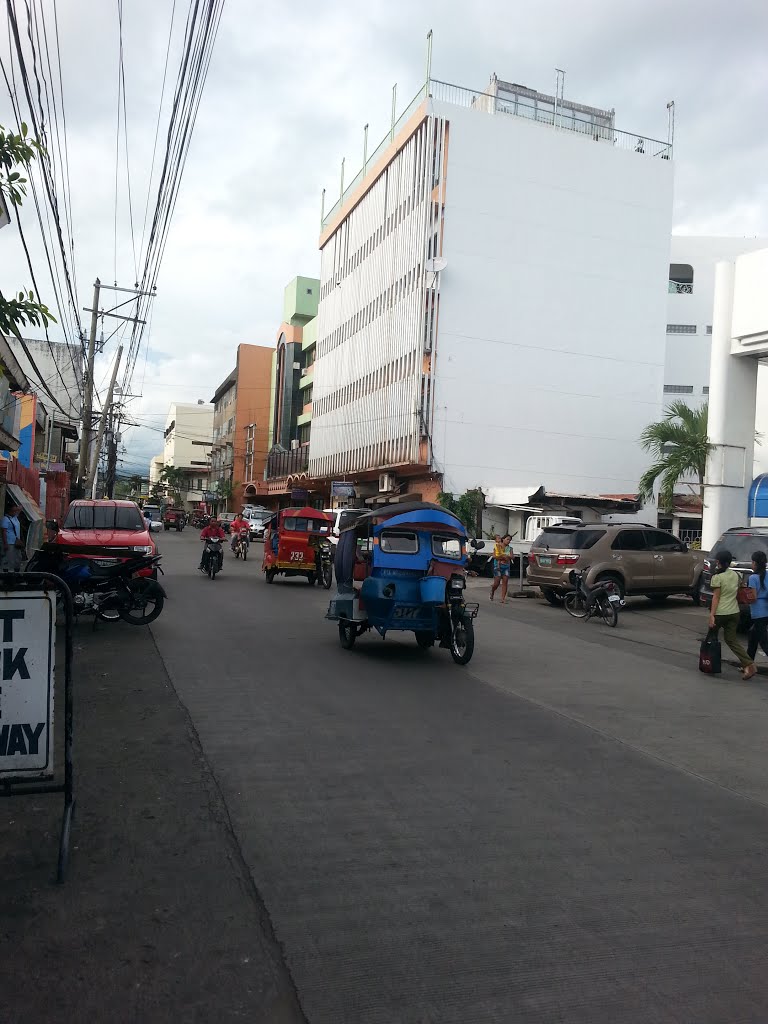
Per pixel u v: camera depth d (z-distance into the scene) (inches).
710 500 837.2
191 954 135.4
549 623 623.2
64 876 162.4
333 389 1973.4
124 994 124.0
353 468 1782.7
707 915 153.8
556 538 746.2
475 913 151.7
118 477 3764.8
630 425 1589.6
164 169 406.9
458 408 1481.3
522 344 1523.1
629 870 173.2
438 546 435.2
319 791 217.6
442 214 1478.8
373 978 129.8
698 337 2209.6
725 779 241.6
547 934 144.7
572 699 345.7
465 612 424.5
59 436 1656.0
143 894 156.3
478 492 1374.3
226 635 486.6
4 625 167.2
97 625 508.1
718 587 414.6
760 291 791.1
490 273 1504.7
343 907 152.8
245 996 124.3
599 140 1593.3
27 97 323.9
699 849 186.1
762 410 1026.1
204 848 178.5
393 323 1595.7
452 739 273.6
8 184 221.8
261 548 1630.2
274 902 154.1
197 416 4648.1
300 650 446.0
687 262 2231.8
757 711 339.0
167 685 343.6
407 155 1577.3
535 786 227.1
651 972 133.5
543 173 1544.0
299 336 2630.4
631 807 213.0
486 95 1555.1
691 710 334.6
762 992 128.9
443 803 211.0
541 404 1531.7
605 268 1582.2
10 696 167.5
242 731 274.8
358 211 1854.1
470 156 1499.8
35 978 127.5
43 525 1013.2
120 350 1550.2
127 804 204.7
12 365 697.0
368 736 273.4
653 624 638.5
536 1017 121.0
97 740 260.2
